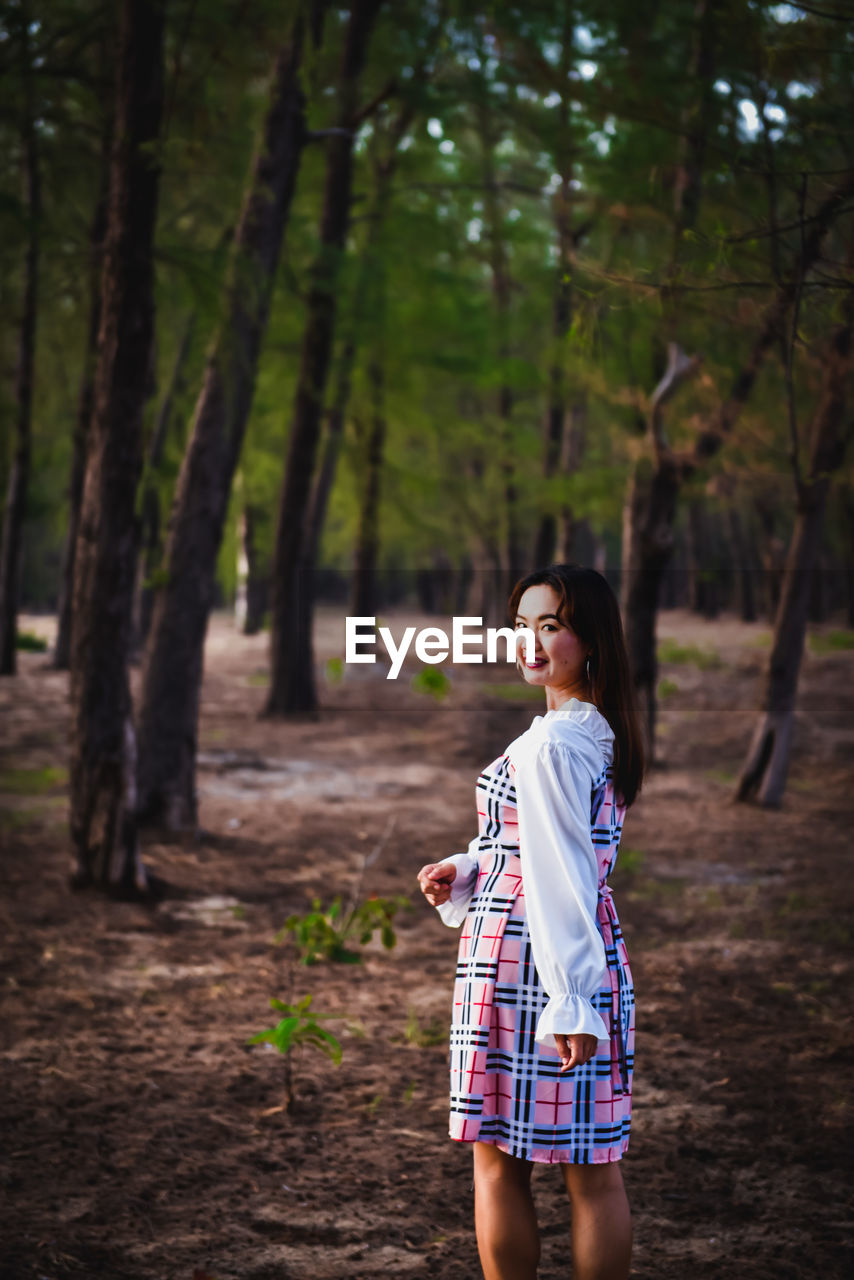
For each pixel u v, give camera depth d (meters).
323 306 13.20
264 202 8.49
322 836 8.92
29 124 7.68
